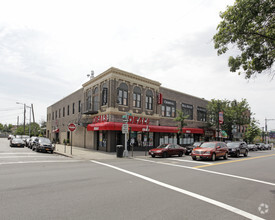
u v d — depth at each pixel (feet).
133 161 48.83
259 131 137.90
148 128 71.10
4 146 90.17
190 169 37.58
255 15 24.88
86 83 88.48
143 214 15.30
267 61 28.91
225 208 17.15
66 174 29.53
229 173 34.88
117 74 72.79
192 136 105.60
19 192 20.08
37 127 212.23
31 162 41.65
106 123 67.56
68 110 110.11
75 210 15.74
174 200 18.86
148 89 83.66
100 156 58.23
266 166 46.09
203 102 116.37
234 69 32.07
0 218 13.98
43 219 13.96
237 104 114.52
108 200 18.33
